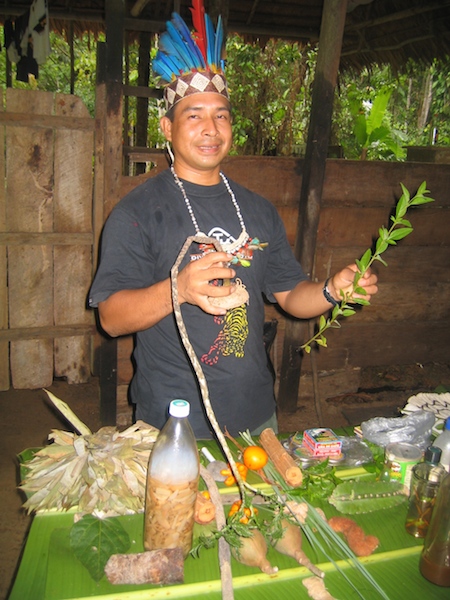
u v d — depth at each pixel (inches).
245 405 65.5
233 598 40.3
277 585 42.3
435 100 346.6
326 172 133.7
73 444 50.3
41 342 143.6
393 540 48.0
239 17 213.5
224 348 63.1
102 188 130.1
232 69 291.7
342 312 52.6
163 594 41.0
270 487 53.4
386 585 43.0
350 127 294.4
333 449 58.4
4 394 143.2
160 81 63.5
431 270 151.8
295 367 145.2
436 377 164.4
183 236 62.1
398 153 239.6
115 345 130.0
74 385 149.6
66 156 129.0
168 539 43.1
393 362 158.7
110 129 117.5
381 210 141.3
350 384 157.4
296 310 67.3
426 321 156.9
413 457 54.0
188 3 195.6
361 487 52.8
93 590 40.8
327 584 42.8
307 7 205.3
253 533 44.8
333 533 46.8
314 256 139.9
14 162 126.7
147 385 65.4
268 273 71.7
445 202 145.5
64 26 231.5
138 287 60.5
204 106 59.9
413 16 185.9
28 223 132.3
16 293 137.3
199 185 64.2
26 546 44.6
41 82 323.9
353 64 246.5
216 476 54.0
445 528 43.1
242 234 64.2
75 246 137.3
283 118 296.5
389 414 150.1
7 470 117.6
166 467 42.0
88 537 44.4
